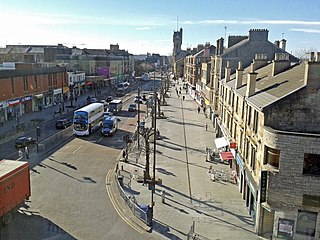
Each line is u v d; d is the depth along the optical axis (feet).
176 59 571.69
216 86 175.01
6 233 66.33
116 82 417.90
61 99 248.93
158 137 152.56
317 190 62.34
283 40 175.11
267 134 65.10
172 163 115.14
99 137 149.59
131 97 298.56
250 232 69.82
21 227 68.95
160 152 128.47
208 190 91.86
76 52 379.55
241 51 160.97
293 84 74.79
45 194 85.35
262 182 66.03
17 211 75.51
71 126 166.71
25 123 170.60
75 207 78.69
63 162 111.75
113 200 83.05
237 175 98.17
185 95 335.88
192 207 81.00
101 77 349.41
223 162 117.08
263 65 128.67
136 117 204.85
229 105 123.13
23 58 313.32
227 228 71.20
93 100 258.98
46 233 66.90
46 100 226.38
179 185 94.79
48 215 74.38
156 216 75.87
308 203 63.16
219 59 168.66
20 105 191.83
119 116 207.62
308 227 64.44
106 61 386.73
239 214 77.97
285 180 63.77
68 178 97.14
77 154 121.70
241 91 100.48
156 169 108.17
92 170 104.73
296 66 97.19
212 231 69.67
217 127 158.61
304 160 62.49
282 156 63.26
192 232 66.64
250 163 80.64
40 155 118.21
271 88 83.41
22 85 191.83
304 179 62.64
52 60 334.03
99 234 67.31
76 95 286.25
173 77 551.18
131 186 93.04
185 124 186.91
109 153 124.36
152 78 541.34
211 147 137.08
